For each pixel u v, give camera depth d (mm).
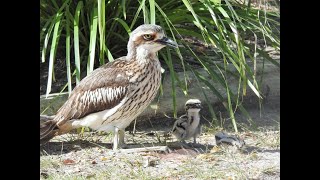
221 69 14227
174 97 12625
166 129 13266
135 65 11609
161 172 10711
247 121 13648
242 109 12883
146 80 11586
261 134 12734
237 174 10477
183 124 12016
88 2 13773
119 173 10680
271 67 14969
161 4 14141
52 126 11820
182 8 14125
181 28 14406
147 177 10398
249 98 14258
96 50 14430
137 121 13289
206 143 12367
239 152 11578
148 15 13492
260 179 10438
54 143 12273
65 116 11797
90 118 11719
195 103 11914
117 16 13969
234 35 13508
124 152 11633
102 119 11672
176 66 14688
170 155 11500
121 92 11508
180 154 11539
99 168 10930
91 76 11820
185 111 12750
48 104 13164
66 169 10922
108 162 11242
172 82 12664
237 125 13297
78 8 13250
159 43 11547
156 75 11719
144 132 13078
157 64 11734
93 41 12445
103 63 12531
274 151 11742
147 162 11000
